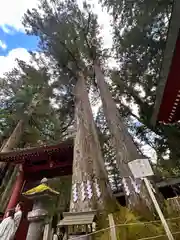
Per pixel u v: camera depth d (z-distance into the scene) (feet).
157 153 40.34
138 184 15.60
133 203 14.46
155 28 35.45
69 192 30.76
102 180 18.39
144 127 43.86
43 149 30.37
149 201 13.60
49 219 13.28
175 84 16.39
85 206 15.29
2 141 46.44
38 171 32.55
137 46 38.83
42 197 14.30
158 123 21.49
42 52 47.65
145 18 34.01
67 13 46.68
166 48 14.30
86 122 26.96
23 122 43.04
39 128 48.96
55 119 47.03
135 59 40.29
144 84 40.83
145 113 41.34
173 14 12.83
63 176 31.91
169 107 18.99
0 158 30.76
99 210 13.43
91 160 20.81
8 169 38.96
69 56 44.42
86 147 22.63
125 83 43.19
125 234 9.98
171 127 34.71
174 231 9.40
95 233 10.23
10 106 47.78
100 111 45.09
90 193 16.52
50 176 32.24
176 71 15.26
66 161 32.32
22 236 23.57
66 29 43.98
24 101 44.80
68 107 47.34
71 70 44.91
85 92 33.78
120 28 41.50
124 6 36.99
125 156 19.30
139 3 33.53
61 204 27.50
